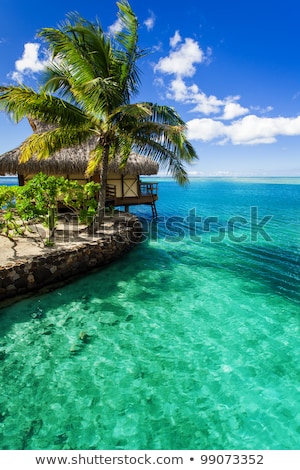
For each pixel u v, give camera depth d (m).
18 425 3.40
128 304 6.48
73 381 4.12
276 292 7.17
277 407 3.71
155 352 4.81
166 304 6.50
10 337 5.16
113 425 3.43
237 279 8.00
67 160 12.73
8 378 4.16
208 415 3.58
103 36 8.23
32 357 4.63
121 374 4.28
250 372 4.34
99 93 7.37
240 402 3.78
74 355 4.70
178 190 54.25
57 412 3.59
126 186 16.05
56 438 3.26
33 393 3.88
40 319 5.79
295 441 3.26
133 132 8.95
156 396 3.87
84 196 10.05
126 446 3.18
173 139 7.71
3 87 7.36
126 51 8.66
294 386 4.07
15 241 8.65
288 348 4.93
